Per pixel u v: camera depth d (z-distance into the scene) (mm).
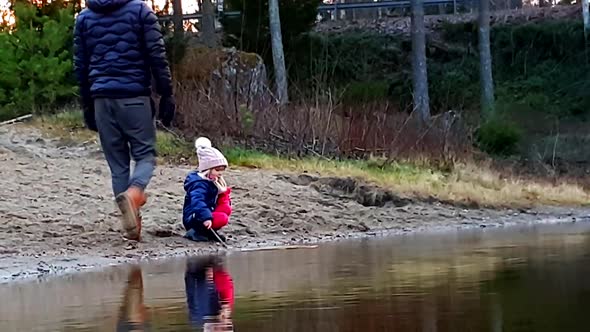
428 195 11539
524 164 19906
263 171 11633
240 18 24766
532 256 5992
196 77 16594
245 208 9266
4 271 6074
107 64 7152
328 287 4602
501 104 27797
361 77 30641
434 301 3955
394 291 4348
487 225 10305
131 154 7344
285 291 4496
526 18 33906
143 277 5492
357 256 6418
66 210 8188
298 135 14273
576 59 32406
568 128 28625
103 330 3529
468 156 15453
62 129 13344
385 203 11070
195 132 13812
